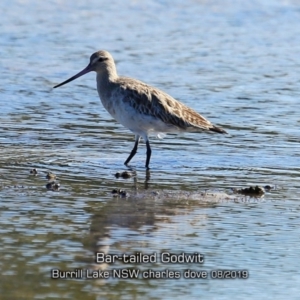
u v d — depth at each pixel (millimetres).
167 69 27344
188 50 30000
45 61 27906
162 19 34781
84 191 15977
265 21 34781
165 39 31578
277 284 11922
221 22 34531
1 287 11555
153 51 29672
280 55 29781
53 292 11484
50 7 35750
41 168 17594
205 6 36750
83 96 24266
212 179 17156
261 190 16078
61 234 13508
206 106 23250
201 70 27375
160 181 16938
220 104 23500
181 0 37406
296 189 16516
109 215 14516
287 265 12555
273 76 26812
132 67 27391
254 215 14750
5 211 14539
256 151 19391
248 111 22875
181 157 18875
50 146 19453
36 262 12375
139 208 14961
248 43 31406
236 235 13695
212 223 14258
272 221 14430
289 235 13750
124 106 18469
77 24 33375
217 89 25094
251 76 26734
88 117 22203
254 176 17438
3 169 17359
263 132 20953
